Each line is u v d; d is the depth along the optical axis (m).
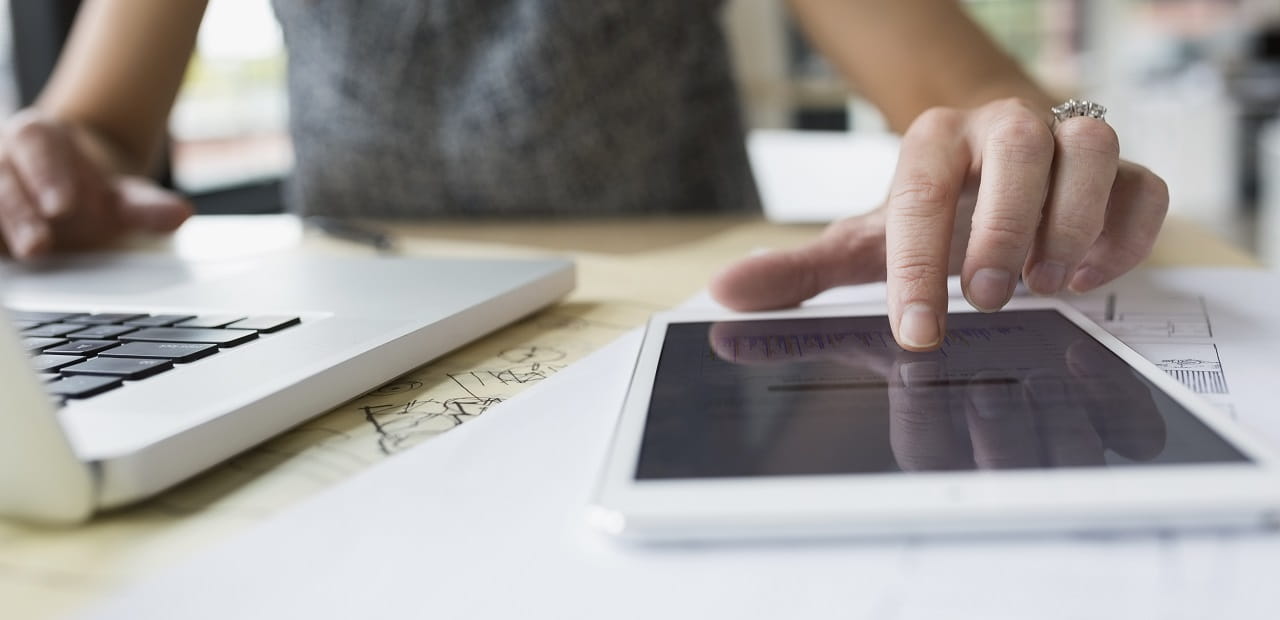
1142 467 0.22
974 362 0.32
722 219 0.76
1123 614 0.18
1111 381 0.29
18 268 0.57
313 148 0.86
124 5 0.83
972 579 0.20
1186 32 3.58
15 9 1.17
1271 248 2.94
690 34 0.88
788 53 2.78
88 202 0.66
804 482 0.22
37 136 0.64
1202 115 3.45
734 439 0.25
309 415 0.31
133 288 0.47
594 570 0.21
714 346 0.35
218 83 1.46
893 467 0.23
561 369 0.38
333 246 0.68
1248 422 0.28
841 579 0.20
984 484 0.22
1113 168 0.37
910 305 0.33
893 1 0.67
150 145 0.85
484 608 0.20
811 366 0.32
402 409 0.33
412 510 0.24
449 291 0.43
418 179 0.85
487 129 0.82
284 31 0.87
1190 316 0.40
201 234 0.74
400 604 0.20
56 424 0.23
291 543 0.23
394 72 0.82
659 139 0.88
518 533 0.23
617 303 0.49
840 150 1.51
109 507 0.25
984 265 0.35
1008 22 3.48
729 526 0.21
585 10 0.81
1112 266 0.41
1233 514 0.20
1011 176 0.35
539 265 0.48
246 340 0.35
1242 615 0.18
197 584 0.21
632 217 0.80
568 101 0.83
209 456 0.27
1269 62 3.62
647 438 0.25
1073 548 0.20
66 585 0.21
